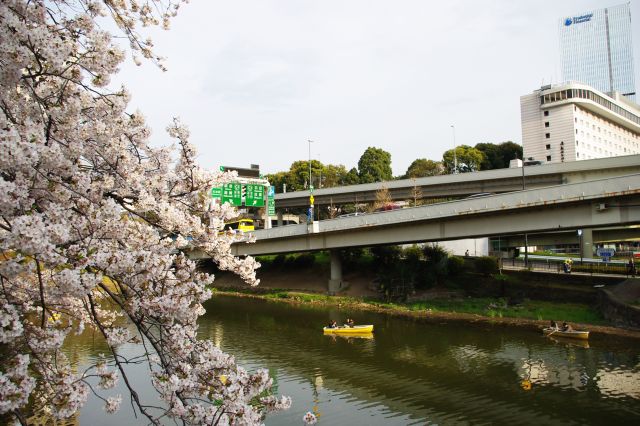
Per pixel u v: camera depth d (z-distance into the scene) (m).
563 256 53.53
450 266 38.44
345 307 34.91
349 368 19.16
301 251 41.06
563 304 30.50
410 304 34.00
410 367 19.17
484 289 35.53
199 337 25.09
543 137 83.31
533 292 33.19
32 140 4.69
